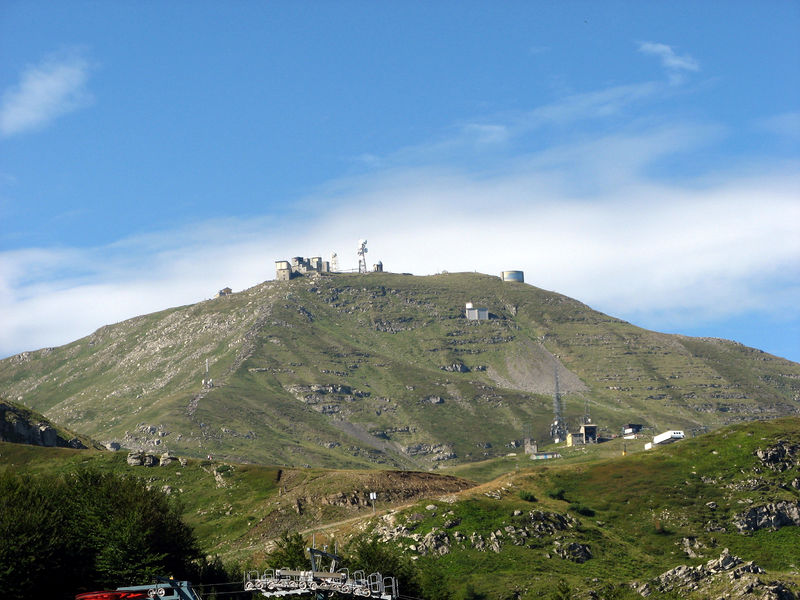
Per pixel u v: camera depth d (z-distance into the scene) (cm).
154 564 12762
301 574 7638
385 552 14112
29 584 11475
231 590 13662
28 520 12081
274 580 7625
